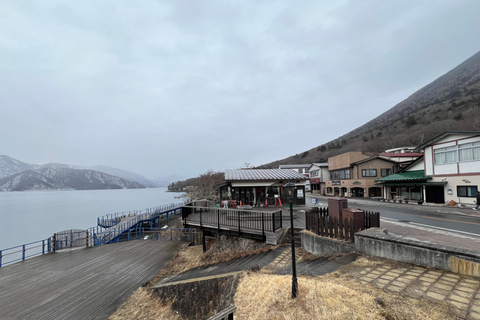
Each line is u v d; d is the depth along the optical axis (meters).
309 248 8.96
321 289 4.66
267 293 5.07
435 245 5.70
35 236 35.34
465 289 4.42
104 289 9.63
